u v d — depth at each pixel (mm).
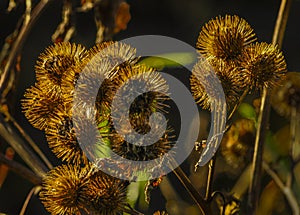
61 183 776
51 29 2059
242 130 969
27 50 2008
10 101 997
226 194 899
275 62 795
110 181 775
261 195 1029
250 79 792
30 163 882
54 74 795
